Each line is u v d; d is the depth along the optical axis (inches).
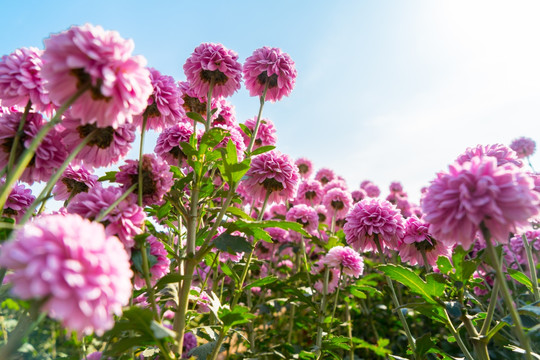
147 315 6.7
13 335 7.4
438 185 8.0
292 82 15.6
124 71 6.9
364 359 25.5
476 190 7.2
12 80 8.4
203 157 11.1
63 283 5.0
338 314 25.5
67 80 6.8
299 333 27.9
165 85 10.4
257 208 22.5
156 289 9.9
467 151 12.2
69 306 5.0
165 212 11.3
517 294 15.6
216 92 14.7
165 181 9.5
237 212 10.9
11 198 10.4
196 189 11.1
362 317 27.0
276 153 15.0
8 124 8.6
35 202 6.4
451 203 7.4
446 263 10.0
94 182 11.2
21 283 5.1
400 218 13.6
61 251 5.1
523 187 7.0
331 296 16.9
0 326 11.6
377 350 18.0
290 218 21.4
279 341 22.9
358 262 16.4
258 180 14.7
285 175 14.6
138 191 8.9
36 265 4.9
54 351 12.0
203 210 11.9
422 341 10.9
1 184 8.7
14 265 5.1
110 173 9.7
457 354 16.9
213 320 14.3
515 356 13.8
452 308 8.9
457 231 7.7
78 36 6.2
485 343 8.5
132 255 8.5
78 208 8.3
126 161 9.5
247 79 15.8
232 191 10.6
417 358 11.0
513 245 17.3
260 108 14.3
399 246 13.9
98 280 5.2
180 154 14.6
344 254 16.7
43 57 6.5
